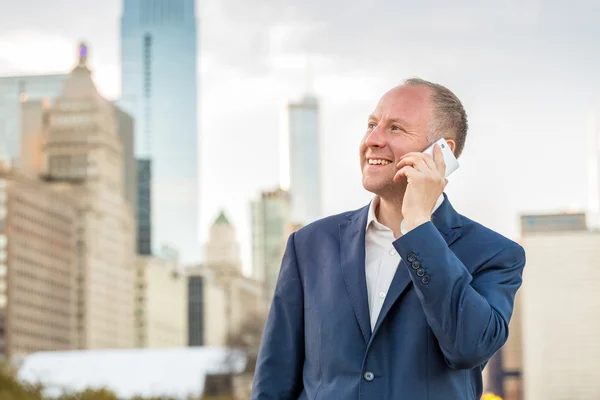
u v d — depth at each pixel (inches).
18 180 4872.0
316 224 100.1
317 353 93.8
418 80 97.5
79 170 6156.5
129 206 6904.5
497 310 89.7
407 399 88.4
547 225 3166.8
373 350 90.2
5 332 4672.7
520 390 2992.1
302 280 98.5
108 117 6437.0
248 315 2743.6
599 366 3038.9
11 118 6205.7
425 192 90.0
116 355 2477.9
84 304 5733.3
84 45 6338.6
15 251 4783.5
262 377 98.7
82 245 5880.9
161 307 7519.7
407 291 91.1
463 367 88.3
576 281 3137.3
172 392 2004.2
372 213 95.6
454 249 94.0
